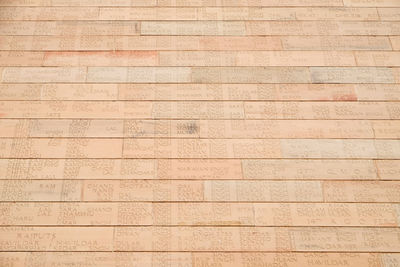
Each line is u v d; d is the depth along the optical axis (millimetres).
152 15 2621
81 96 2326
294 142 2221
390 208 2049
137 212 2016
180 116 2287
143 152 2174
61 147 2174
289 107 2328
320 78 2422
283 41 2547
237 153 2184
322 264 1913
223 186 2092
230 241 1958
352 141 2230
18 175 2088
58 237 1942
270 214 2021
